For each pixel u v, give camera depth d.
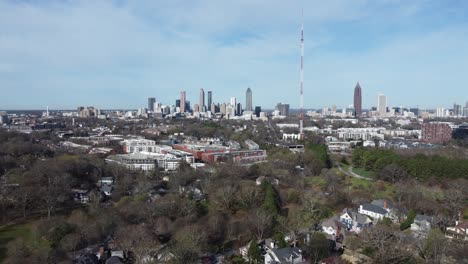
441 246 161.38
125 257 162.88
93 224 184.12
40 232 174.50
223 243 185.38
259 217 194.88
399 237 174.38
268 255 163.75
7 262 150.62
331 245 180.50
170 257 158.50
